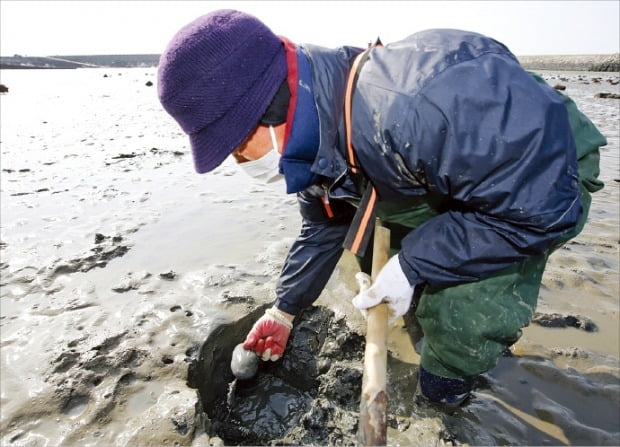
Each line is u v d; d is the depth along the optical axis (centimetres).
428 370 185
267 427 211
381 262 169
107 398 192
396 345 227
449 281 148
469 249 138
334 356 229
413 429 185
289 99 122
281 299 209
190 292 259
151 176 477
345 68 132
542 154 118
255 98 117
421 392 198
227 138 119
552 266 284
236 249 310
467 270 143
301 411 219
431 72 119
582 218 164
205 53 112
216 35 112
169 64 114
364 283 169
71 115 984
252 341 211
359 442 129
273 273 279
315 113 125
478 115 117
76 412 188
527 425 188
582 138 158
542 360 216
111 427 182
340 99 128
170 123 871
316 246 200
